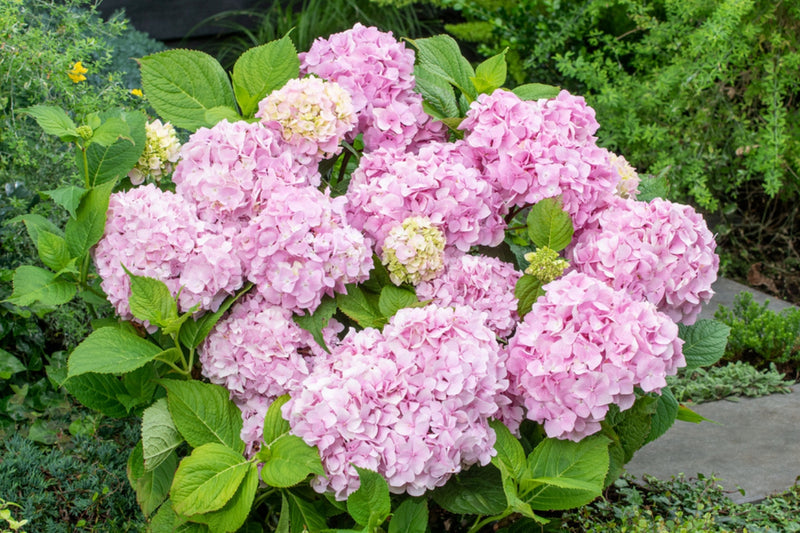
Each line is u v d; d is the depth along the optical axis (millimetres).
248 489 1394
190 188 1506
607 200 1607
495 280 1566
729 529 1721
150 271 1461
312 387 1396
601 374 1409
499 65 1676
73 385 1513
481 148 1576
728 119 2953
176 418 1443
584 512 1712
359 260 1480
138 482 1501
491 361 1438
